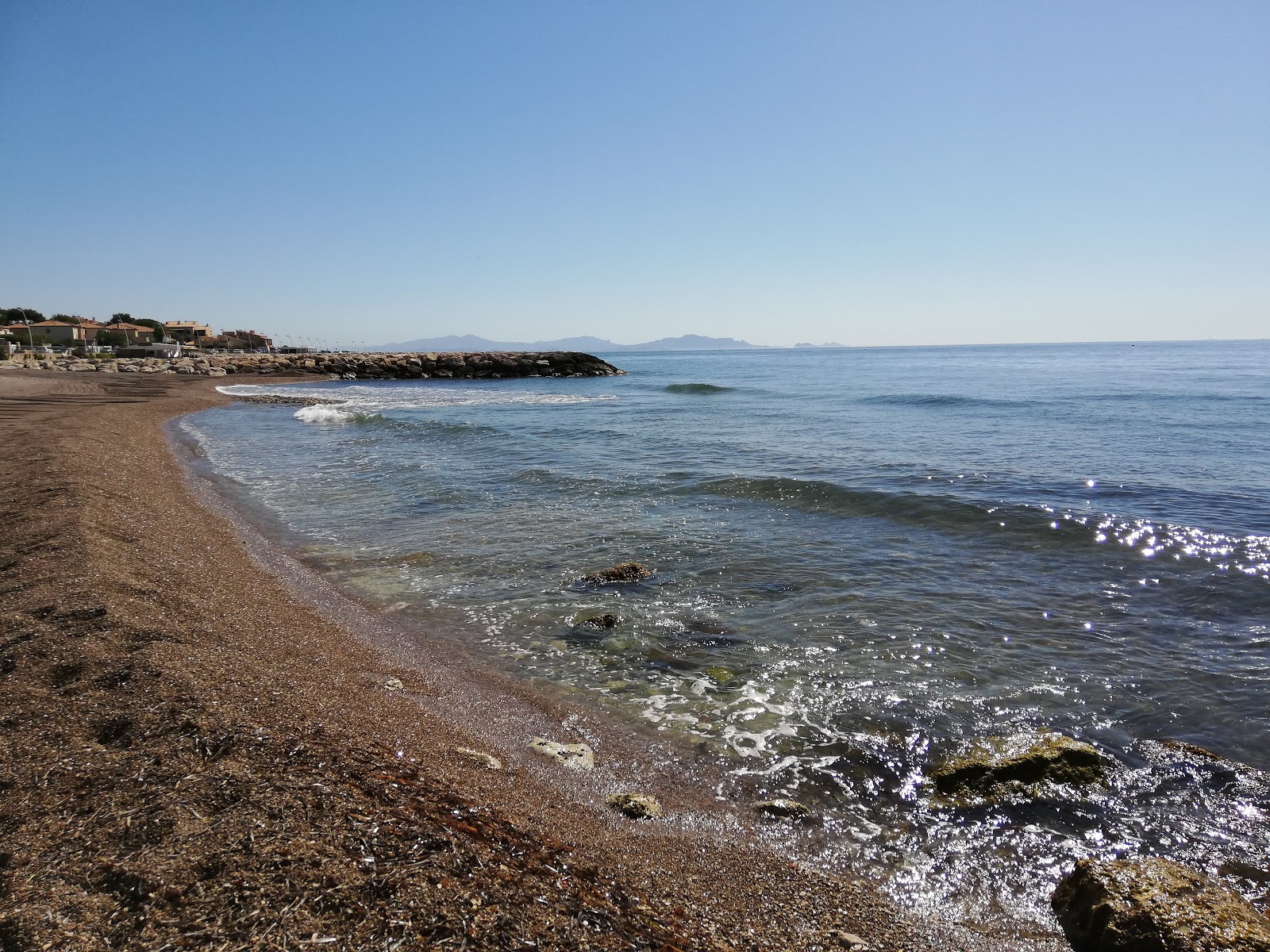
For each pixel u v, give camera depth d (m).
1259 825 4.86
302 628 7.75
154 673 5.09
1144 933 3.64
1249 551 10.63
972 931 3.96
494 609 8.93
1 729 4.34
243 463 20.34
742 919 3.79
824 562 10.70
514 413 36.50
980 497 14.20
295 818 3.52
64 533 8.80
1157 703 6.48
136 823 3.39
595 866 3.96
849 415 32.59
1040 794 5.20
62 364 68.75
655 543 11.83
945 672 7.16
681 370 101.94
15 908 2.81
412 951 2.76
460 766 4.96
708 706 6.57
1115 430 24.50
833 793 5.25
